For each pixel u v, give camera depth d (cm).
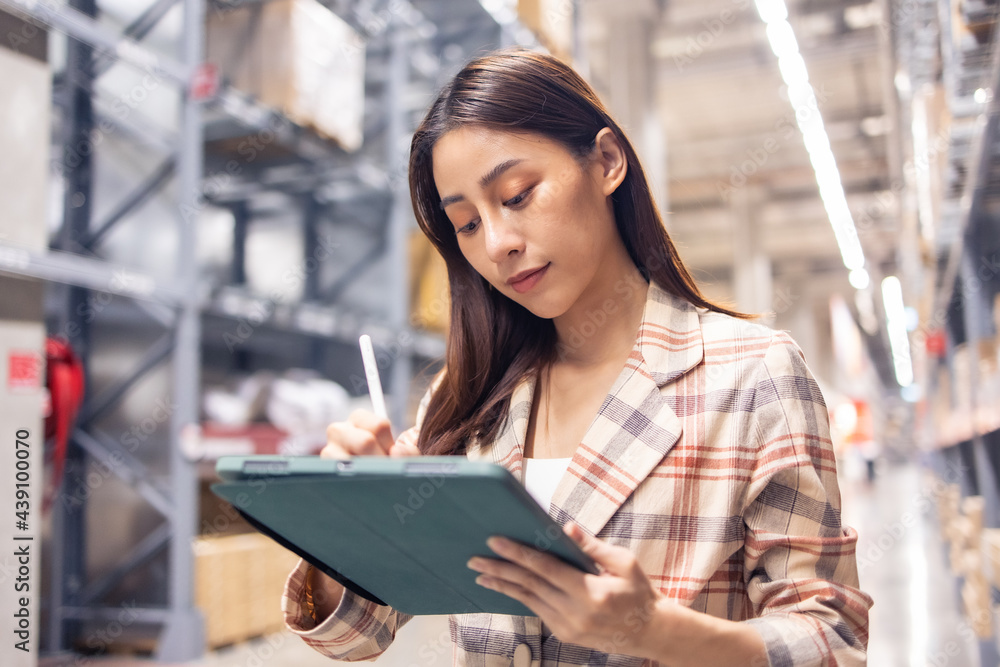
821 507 75
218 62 377
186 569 320
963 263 334
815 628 69
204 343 431
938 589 469
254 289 439
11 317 209
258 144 394
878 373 2386
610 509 77
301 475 58
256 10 373
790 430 77
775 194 1524
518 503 51
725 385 79
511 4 457
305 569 90
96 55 348
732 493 75
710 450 78
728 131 1228
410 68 501
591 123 86
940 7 266
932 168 351
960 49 240
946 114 299
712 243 1831
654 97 816
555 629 61
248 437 344
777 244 1855
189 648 316
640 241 91
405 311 463
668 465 78
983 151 264
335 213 478
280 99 367
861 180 1402
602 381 89
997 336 293
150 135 348
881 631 372
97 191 351
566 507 79
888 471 2116
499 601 71
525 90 81
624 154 89
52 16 268
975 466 440
